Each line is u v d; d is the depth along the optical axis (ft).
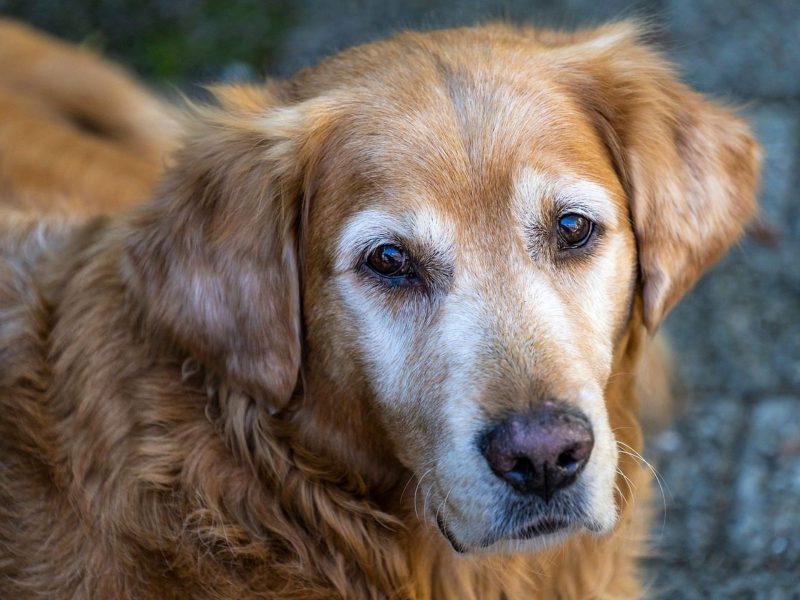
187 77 25.55
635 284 12.60
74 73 20.76
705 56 24.85
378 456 12.25
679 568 15.97
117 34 27.04
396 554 12.59
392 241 11.51
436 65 12.10
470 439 10.69
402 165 11.55
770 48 24.97
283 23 26.86
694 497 16.90
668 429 17.85
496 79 11.95
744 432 17.80
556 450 10.43
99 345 12.27
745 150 13.32
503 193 11.44
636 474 13.37
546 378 10.66
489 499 10.68
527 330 11.01
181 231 12.07
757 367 18.98
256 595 12.19
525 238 11.48
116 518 11.94
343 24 26.53
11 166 16.71
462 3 26.96
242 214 11.87
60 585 12.04
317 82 12.64
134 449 12.00
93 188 17.26
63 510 12.12
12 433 12.41
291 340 11.91
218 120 12.44
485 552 11.20
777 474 16.98
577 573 13.52
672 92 13.15
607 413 12.21
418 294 11.55
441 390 11.10
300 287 12.09
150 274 12.14
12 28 21.04
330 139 12.01
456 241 11.41
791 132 22.70
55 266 13.16
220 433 12.20
